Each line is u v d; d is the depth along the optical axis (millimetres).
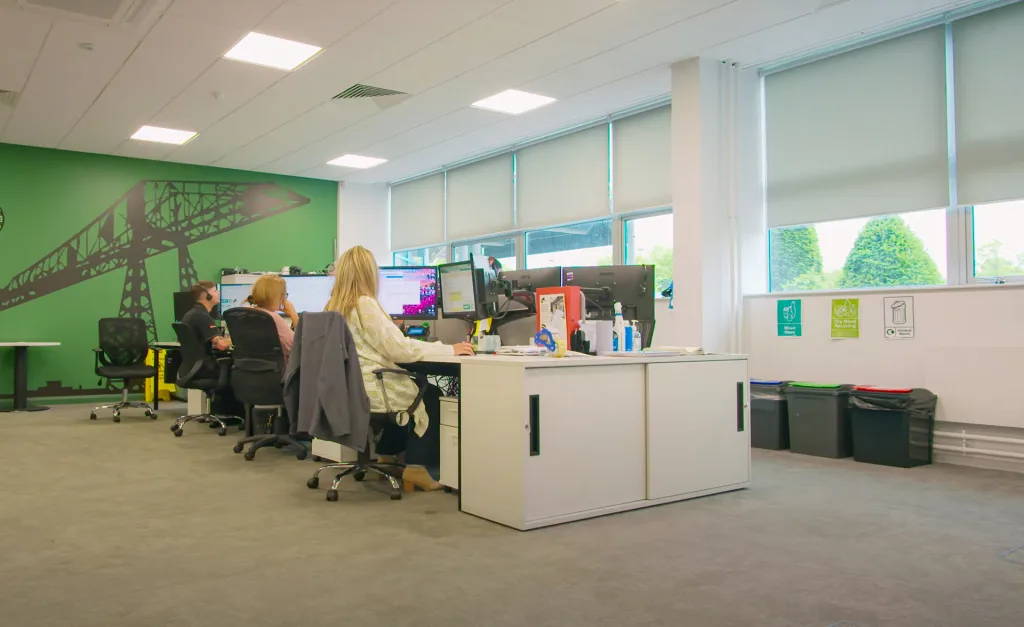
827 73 4984
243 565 2242
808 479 3650
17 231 7191
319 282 5480
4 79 5324
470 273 3951
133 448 4527
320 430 2932
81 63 5027
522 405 2639
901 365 4355
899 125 4582
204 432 5266
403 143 7312
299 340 3098
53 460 4102
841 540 2543
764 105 5387
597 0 4109
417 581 2098
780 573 2182
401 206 9297
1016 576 2162
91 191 7559
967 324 4082
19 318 7191
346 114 6293
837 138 4918
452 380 3926
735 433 3375
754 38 4715
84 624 1778
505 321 3598
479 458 2850
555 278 3580
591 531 2645
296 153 7652
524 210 7398
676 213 5168
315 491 3299
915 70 4508
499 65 5160
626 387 2973
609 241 6598
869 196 4727
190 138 7027
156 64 5055
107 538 2539
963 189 4270
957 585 2080
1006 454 3883
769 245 5395
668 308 5703
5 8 4129
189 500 3121
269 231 8617
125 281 7711
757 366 5113
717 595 1992
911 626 1783
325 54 4902
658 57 5047
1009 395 3891
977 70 4223
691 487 3176
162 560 2291
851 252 4887
